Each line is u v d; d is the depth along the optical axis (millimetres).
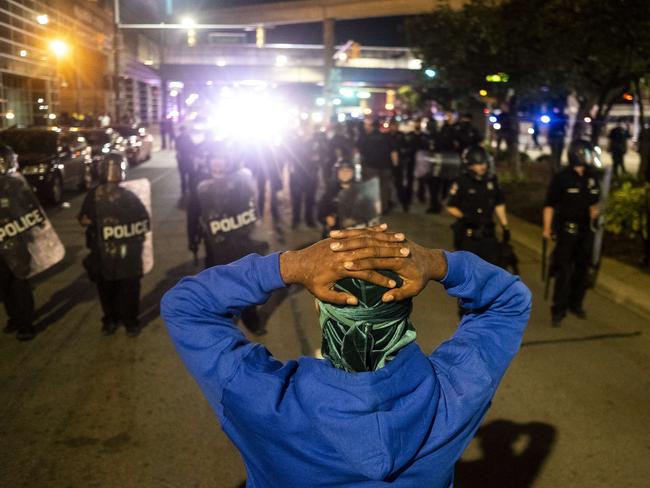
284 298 7961
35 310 7535
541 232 11750
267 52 69312
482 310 1560
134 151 26609
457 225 6672
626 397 5223
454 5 35906
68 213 15141
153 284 8578
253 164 13531
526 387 5383
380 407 1313
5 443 4434
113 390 5297
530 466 4176
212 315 1461
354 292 1314
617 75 11953
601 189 7109
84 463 4180
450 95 22719
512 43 12258
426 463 1386
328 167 14203
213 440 4484
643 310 7406
